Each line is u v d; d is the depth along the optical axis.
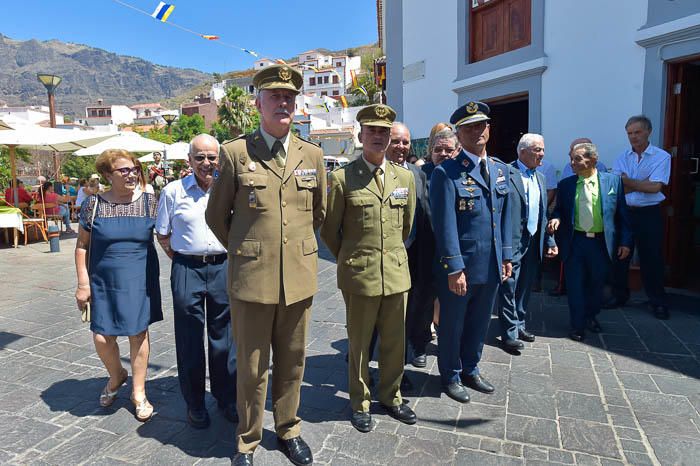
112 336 2.97
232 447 2.70
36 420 2.97
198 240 2.77
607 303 5.07
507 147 8.51
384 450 2.64
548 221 4.65
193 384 2.87
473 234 3.11
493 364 3.75
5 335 4.52
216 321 2.91
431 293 3.50
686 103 5.29
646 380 3.42
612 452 2.60
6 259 8.63
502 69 6.82
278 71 2.26
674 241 5.50
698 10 4.77
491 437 2.76
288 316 2.51
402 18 8.65
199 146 2.75
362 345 2.87
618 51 5.54
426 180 3.48
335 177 2.82
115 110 102.00
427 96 8.30
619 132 5.62
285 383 2.58
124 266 2.90
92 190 11.79
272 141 2.39
